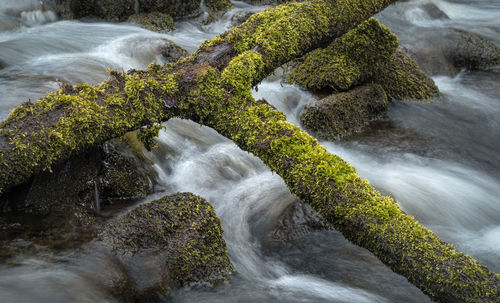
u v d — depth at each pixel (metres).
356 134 5.45
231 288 3.66
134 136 4.43
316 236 4.11
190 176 4.50
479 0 11.61
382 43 5.73
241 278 3.74
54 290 3.27
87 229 3.66
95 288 3.35
